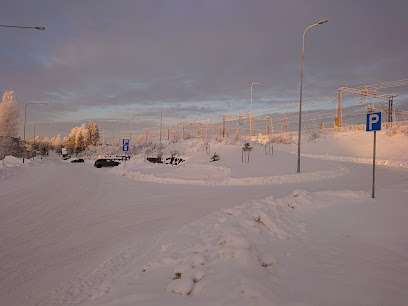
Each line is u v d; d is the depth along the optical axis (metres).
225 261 4.05
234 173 20.80
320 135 53.31
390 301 3.02
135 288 3.95
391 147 36.84
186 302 3.30
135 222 8.91
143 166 32.94
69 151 131.62
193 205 11.23
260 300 3.05
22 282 4.87
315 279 3.59
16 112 57.91
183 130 62.66
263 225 5.73
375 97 54.31
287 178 18.62
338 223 6.07
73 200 13.31
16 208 11.38
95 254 6.13
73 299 4.06
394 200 7.71
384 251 4.48
